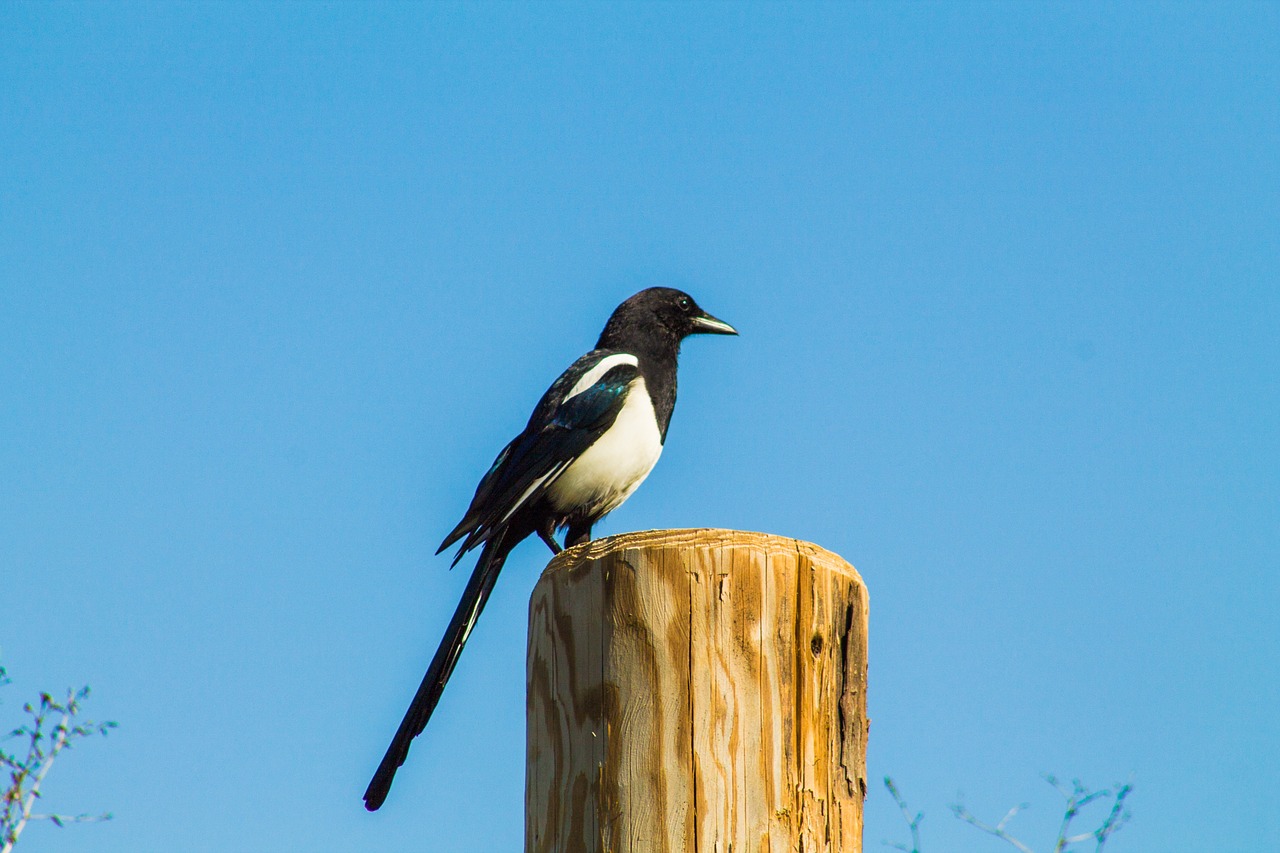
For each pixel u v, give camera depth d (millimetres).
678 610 5668
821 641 5816
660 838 5445
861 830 5832
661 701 5582
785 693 5672
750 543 5805
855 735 5871
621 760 5559
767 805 5508
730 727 5559
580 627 5809
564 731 5766
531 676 6043
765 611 5703
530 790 5891
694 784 5492
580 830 5578
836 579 5906
